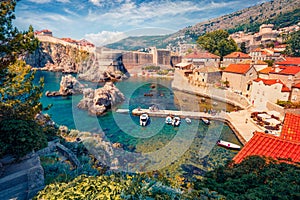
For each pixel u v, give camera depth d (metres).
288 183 2.96
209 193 3.01
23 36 6.75
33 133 6.96
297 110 22.42
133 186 3.09
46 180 5.82
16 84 7.84
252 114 22.84
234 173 3.74
